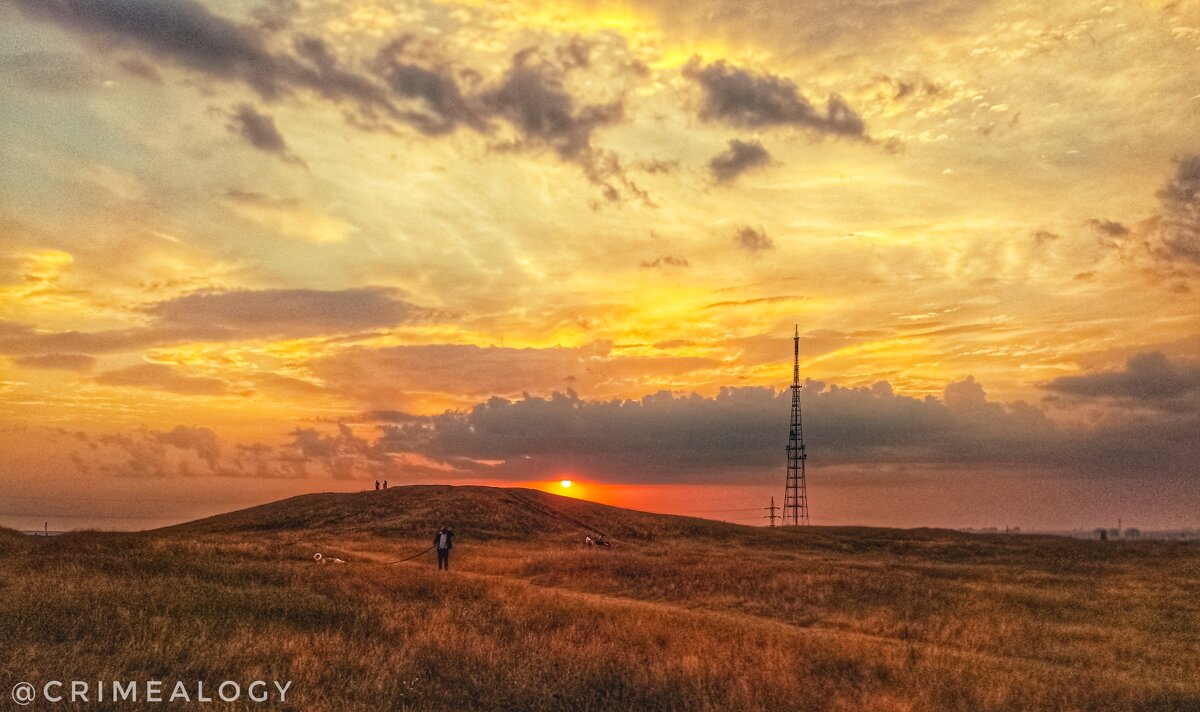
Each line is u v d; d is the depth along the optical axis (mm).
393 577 27344
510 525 66750
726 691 14797
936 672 17500
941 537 65125
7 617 15125
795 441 119875
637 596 33906
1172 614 31000
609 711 13719
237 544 37219
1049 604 32094
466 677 14531
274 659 14219
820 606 31625
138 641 14297
